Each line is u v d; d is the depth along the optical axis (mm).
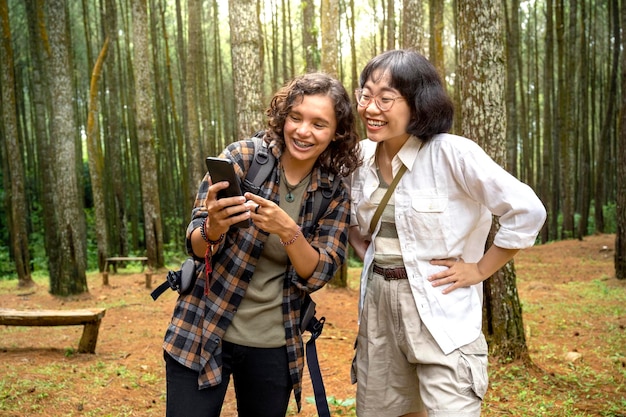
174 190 20641
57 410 3641
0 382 4000
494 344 4477
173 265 13758
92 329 5070
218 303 1987
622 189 9141
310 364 2117
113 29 14133
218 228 1846
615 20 15008
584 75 17062
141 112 11180
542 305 7598
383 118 2023
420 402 2264
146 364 4875
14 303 8094
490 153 4188
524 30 24984
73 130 8336
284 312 2068
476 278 2059
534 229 1947
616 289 8578
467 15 4203
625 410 3678
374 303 2201
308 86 1944
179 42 17625
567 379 4402
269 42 26469
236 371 2100
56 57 8023
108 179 18000
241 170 2000
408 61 2016
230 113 26125
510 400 3893
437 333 2021
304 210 2066
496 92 4180
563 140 15539
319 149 1979
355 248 2361
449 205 2053
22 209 10023
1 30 9570
